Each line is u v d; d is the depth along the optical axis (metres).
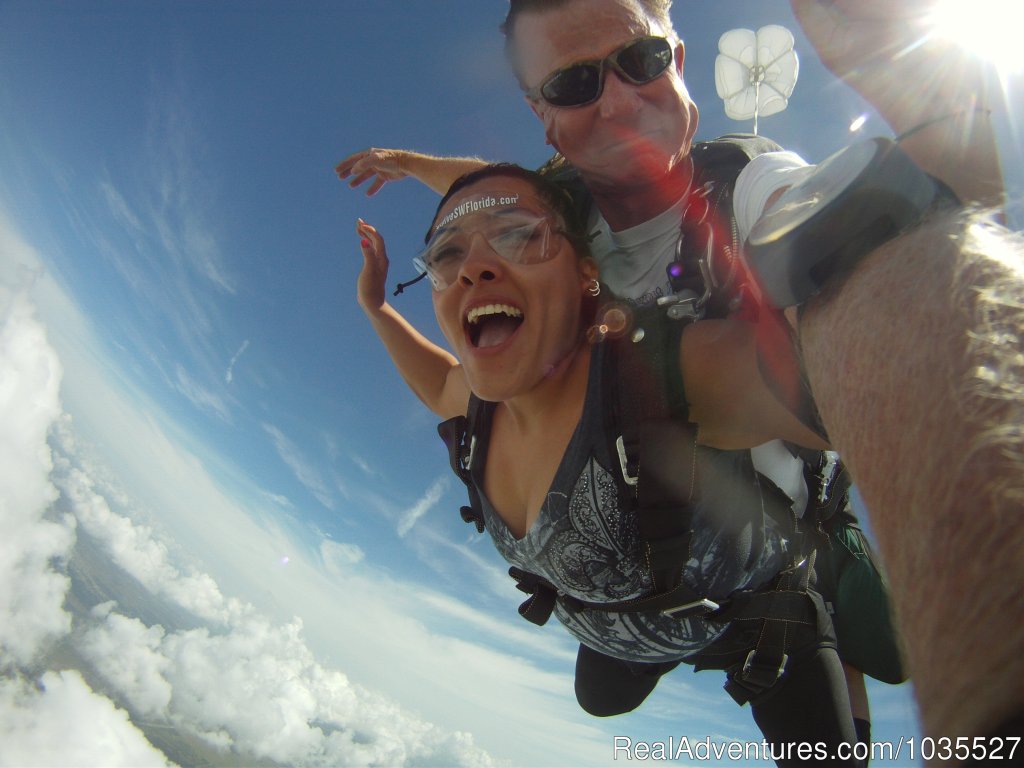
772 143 0.77
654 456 0.58
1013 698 0.14
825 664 0.89
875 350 0.26
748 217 0.62
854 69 0.34
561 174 0.88
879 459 0.23
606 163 0.78
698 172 0.75
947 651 0.17
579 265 0.71
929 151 0.31
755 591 0.77
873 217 0.30
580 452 0.63
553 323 0.66
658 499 0.59
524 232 0.66
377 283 0.98
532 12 0.81
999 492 0.17
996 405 0.19
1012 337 0.21
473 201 0.69
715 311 0.65
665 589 0.64
